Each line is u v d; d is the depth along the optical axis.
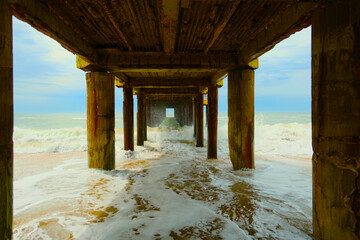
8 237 1.92
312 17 2.38
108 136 5.46
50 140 12.32
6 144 1.90
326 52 2.16
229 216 3.04
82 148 9.65
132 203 3.49
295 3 2.70
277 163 6.61
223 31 3.76
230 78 5.51
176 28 3.56
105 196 3.80
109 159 5.53
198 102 10.96
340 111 2.05
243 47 4.62
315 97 2.32
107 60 4.92
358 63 1.92
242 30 3.71
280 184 4.48
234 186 4.36
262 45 3.75
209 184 4.50
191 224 2.81
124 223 2.82
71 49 3.79
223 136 13.93
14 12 2.45
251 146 5.45
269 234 2.56
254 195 3.85
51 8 2.85
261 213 3.13
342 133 2.04
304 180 4.76
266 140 12.00
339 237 2.06
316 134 2.31
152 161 7.09
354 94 1.96
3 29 1.90
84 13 3.13
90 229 2.67
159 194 3.91
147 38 4.13
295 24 2.77
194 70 5.47
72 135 14.30
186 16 3.15
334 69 2.09
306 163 6.62
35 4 2.57
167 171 5.66
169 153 8.95
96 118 5.39
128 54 4.92
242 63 4.86
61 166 6.14
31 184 4.45
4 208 1.86
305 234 2.55
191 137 15.05
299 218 2.97
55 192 4.00
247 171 5.41
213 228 2.71
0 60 1.86
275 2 2.74
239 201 3.57
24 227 2.70
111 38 4.15
